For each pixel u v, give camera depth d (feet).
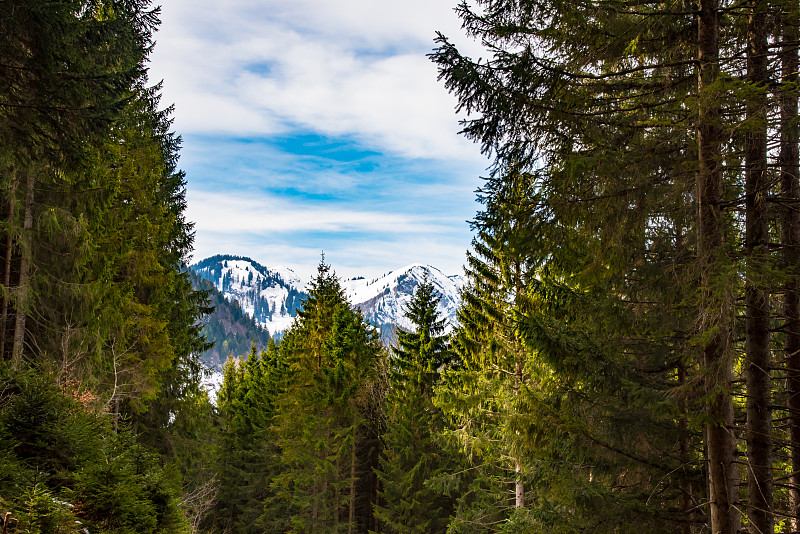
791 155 25.62
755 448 23.09
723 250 19.56
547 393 32.63
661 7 22.35
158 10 35.83
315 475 93.66
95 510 25.43
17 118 27.91
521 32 22.24
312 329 102.01
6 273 46.68
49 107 27.37
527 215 23.49
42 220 46.34
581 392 30.50
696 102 19.51
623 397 27.94
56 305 50.14
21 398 30.89
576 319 29.37
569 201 22.26
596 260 22.84
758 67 22.54
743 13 22.07
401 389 89.04
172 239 78.59
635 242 23.22
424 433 84.94
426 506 82.12
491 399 52.60
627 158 20.83
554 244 23.35
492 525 59.41
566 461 29.68
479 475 68.39
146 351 64.75
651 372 28.22
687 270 21.56
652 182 21.35
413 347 89.30
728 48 24.34
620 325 26.27
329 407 94.99
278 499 111.55
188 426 77.71
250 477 121.19
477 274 53.72
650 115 22.97
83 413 37.76
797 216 25.36
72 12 27.91
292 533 91.45
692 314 22.67
